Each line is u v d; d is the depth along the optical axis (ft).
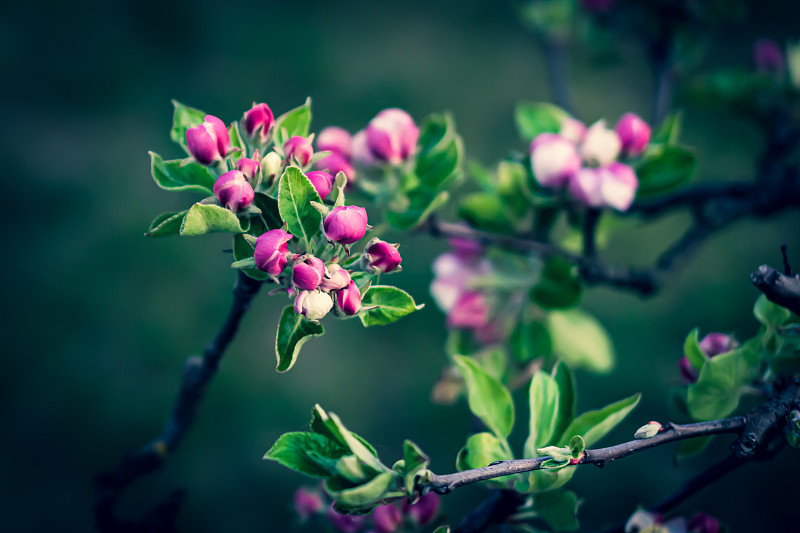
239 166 2.28
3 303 7.09
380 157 2.57
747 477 5.50
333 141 2.58
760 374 2.41
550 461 2.23
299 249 2.27
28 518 5.89
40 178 8.14
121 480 2.60
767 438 2.26
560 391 2.39
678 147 2.64
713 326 6.57
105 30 9.89
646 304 6.81
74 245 7.55
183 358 6.79
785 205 3.01
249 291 2.34
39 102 8.99
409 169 2.62
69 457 6.23
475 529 2.37
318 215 2.27
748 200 3.01
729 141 7.93
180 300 7.15
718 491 5.43
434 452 5.93
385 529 2.45
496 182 2.83
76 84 9.19
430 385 6.36
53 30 9.82
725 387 2.39
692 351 2.43
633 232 7.29
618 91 8.53
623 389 6.11
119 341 6.88
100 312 7.09
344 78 9.22
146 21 9.91
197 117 2.41
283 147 2.31
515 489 2.35
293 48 9.59
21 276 7.31
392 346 6.71
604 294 6.94
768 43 3.37
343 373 6.54
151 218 7.81
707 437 2.42
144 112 8.94
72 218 7.83
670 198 3.02
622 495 5.53
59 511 5.94
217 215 2.24
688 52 3.56
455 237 2.75
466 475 2.22
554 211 2.74
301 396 6.41
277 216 2.28
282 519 5.67
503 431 2.40
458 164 2.60
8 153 8.34
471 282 2.84
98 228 7.71
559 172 2.60
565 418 2.38
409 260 6.84
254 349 6.75
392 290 2.27
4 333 6.88
